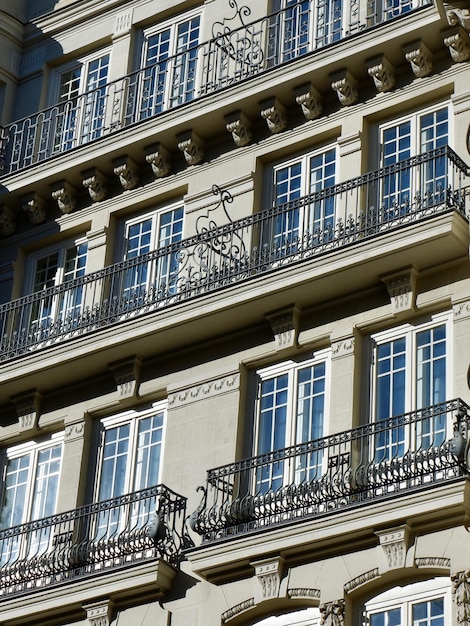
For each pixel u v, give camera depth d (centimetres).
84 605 3719
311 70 3997
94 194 4303
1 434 4150
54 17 4697
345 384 3672
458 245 3628
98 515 3878
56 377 4088
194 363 3922
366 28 3950
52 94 4619
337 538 3441
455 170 3734
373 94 3978
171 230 4184
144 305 4009
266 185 4081
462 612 3262
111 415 4019
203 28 4400
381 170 3781
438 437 3503
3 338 4222
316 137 4025
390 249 3662
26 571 3869
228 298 3841
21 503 4050
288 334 3794
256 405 3806
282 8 4256
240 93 4088
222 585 3578
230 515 3609
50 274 4353
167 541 3712
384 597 3394
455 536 3331
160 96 4350
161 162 4212
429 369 3609
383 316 3700
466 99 3838
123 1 4581
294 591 3472
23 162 4472
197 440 3816
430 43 3900
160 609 3638
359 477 3472
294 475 3647
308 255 3838
